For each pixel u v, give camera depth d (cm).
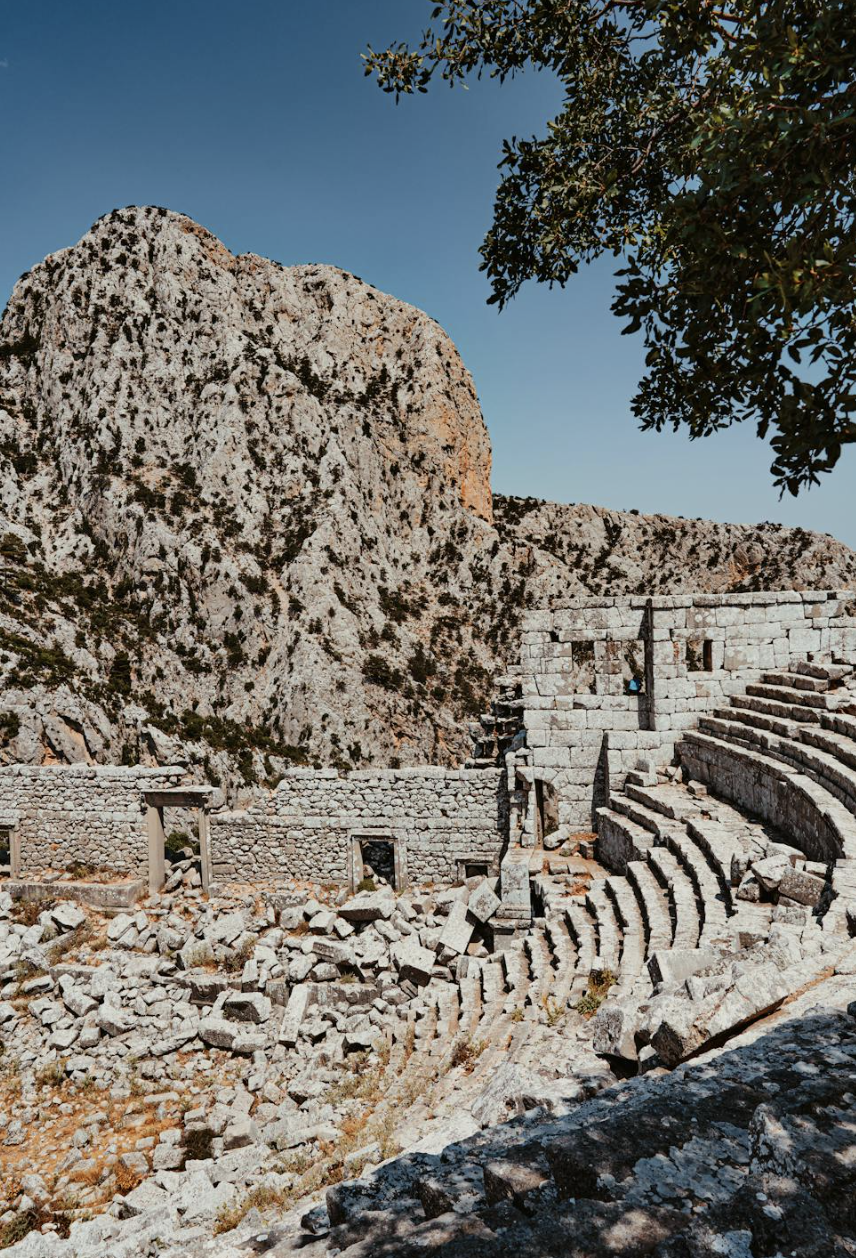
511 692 2339
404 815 2088
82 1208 1040
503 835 2044
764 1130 317
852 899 831
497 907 1584
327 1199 480
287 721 5556
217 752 4656
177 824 3909
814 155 421
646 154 820
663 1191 317
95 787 2184
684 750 1777
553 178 885
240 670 5756
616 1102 480
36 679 4147
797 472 451
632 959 1045
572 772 1862
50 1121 1266
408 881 2095
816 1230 262
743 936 827
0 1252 838
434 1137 616
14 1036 1505
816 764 1261
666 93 813
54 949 1795
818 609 1822
